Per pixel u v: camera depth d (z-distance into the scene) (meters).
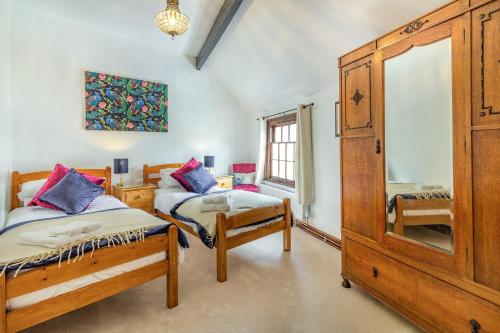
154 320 1.78
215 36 3.38
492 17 1.21
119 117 3.83
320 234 3.37
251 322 1.77
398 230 1.71
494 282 1.25
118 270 1.69
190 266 2.61
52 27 3.30
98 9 3.21
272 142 4.82
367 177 1.93
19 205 2.99
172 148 4.43
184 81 4.52
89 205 2.69
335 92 3.16
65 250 1.50
